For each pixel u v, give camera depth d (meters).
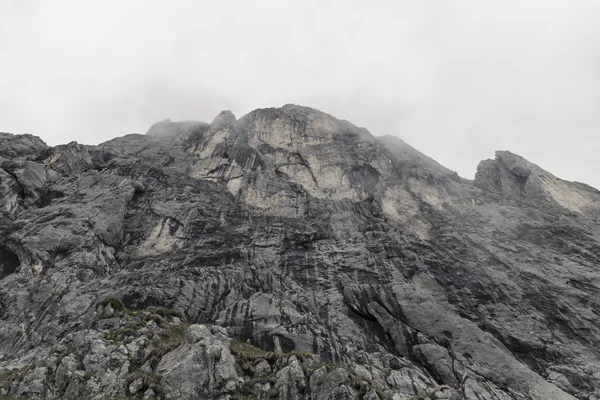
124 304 28.14
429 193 55.81
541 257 42.66
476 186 60.66
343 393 20.09
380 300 34.28
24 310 30.34
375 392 20.92
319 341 27.98
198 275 32.81
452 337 30.61
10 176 41.84
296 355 23.19
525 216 50.78
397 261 41.00
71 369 20.16
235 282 34.22
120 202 43.72
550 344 31.81
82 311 29.19
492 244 44.78
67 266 34.25
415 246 43.66
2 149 46.00
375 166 62.50
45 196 43.84
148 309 27.27
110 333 23.20
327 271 39.75
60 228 38.03
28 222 38.28
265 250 41.84
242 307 30.31
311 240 44.66
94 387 19.36
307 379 21.69
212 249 40.81
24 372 21.39
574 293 36.88
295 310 31.25
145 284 31.48
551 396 25.77
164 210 45.78
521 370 27.69
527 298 36.53
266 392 20.59
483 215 50.78
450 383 26.56
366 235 46.03
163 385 19.44
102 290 31.48
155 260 38.75
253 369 22.34
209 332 23.28
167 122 76.38
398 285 35.25
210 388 19.55
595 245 43.69
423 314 32.53
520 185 59.16
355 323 32.66
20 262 36.34
